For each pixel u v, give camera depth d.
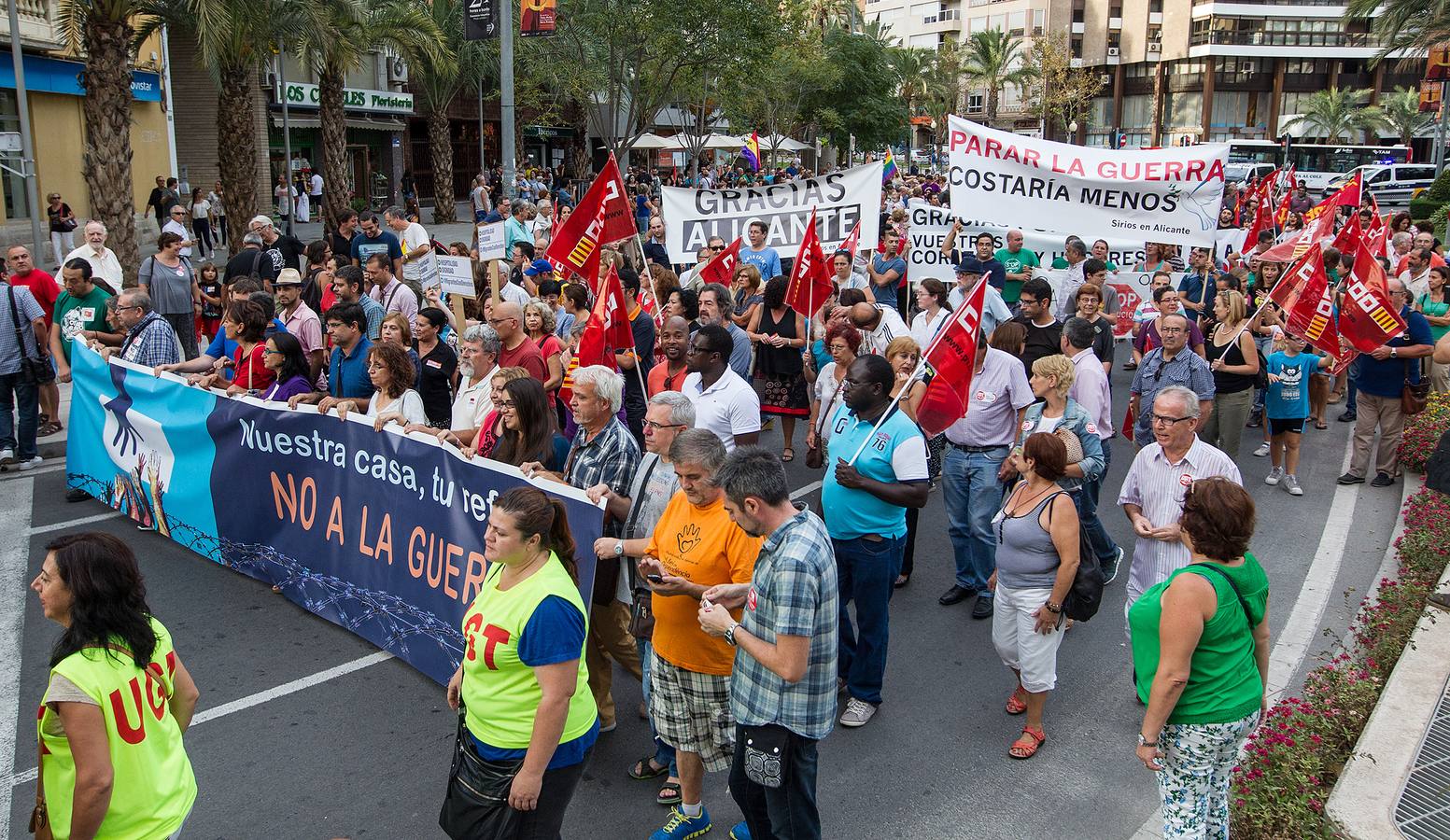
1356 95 77.50
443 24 35.12
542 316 8.61
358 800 5.00
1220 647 3.94
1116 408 13.22
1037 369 6.62
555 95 35.88
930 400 6.63
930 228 14.67
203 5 18.58
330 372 7.77
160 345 9.00
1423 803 4.56
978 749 5.55
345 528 6.59
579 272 8.85
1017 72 77.06
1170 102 87.25
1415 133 74.50
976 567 7.20
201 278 13.45
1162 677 3.89
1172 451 5.62
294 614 6.94
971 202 13.16
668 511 4.65
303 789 5.09
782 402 10.45
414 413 6.54
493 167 50.25
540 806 3.80
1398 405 9.91
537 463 5.30
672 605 4.48
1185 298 13.16
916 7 97.88
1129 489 5.80
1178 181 12.61
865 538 5.62
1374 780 4.73
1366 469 10.45
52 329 10.22
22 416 10.11
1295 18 81.44
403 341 7.46
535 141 51.78
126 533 8.38
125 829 3.35
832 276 12.39
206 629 6.71
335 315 7.56
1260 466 10.95
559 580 3.74
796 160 57.97
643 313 9.45
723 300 9.45
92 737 3.24
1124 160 12.79
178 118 32.25
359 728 5.62
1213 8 81.44
